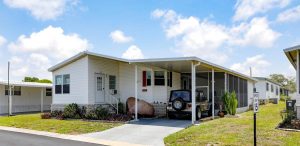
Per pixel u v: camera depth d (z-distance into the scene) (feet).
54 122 56.59
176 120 56.29
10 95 80.53
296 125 40.60
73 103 64.13
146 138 39.52
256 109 28.71
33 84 88.99
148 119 58.44
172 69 68.23
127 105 66.18
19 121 61.11
